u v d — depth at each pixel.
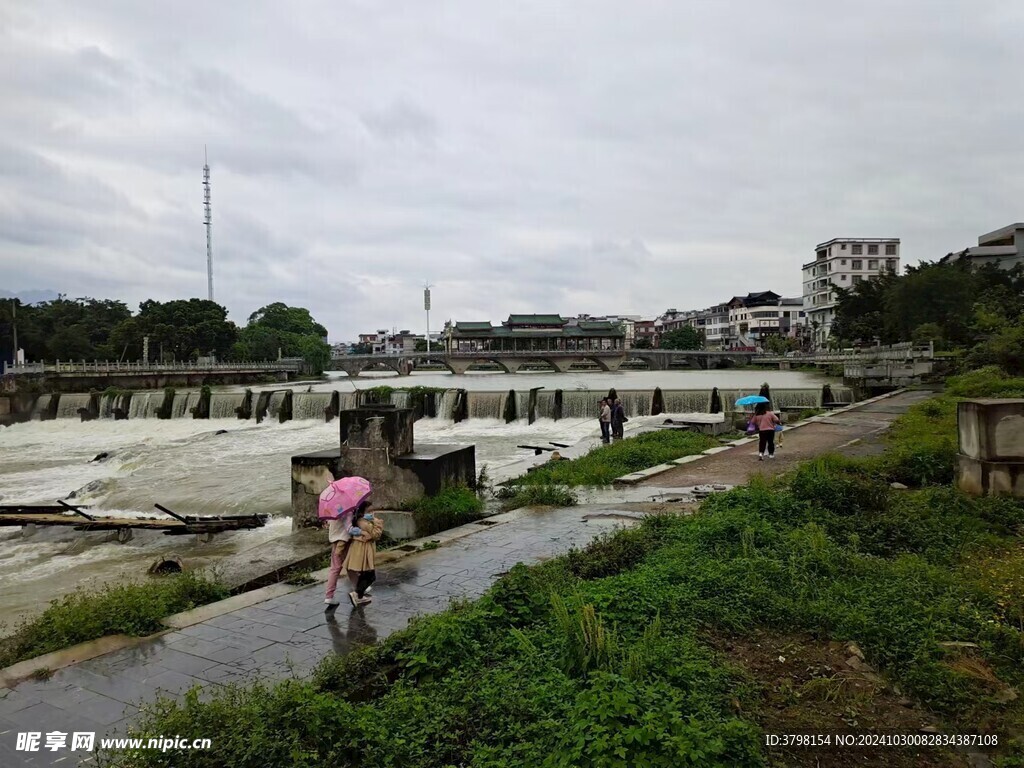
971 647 5.84
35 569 13.06
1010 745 4.62
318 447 28.94
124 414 44.06
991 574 7.42
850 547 8.48
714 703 4.90
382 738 4.38
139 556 13.77
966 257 69.19
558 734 4.26
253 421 41.00
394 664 5.73
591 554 8.65
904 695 5.34
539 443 28.64
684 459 17.38
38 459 29.05
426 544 10.04
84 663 6.07
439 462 12.23
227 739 4.23
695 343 115.69
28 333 73.75
